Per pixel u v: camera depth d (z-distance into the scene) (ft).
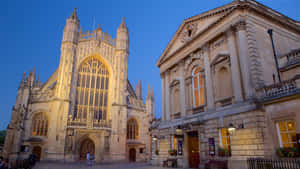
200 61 74.90
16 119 140.56
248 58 56.80
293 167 40.68
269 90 50.96
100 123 144.25
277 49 63.52
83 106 148.66
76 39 153.38
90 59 160.35
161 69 98.48
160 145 90.12
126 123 152.97
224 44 65.31
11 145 138.31
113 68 163.94
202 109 71.26
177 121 81.35
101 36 168.25
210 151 62.39
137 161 153.79
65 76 141.90
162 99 95.40
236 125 55.36
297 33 72.33
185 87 80.84
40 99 143.43
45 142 133.80
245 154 51.60
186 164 72.08
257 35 59.82
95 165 113.80
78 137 136.98
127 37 173.88
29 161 85.30
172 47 92.68
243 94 55.72
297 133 44.37
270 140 49.21
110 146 142.92
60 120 132.67
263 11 62.59
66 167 98.07
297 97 45.09
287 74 59.67
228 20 64.08
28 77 148.97
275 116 49.06
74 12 159.43
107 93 159.43
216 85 66.18
